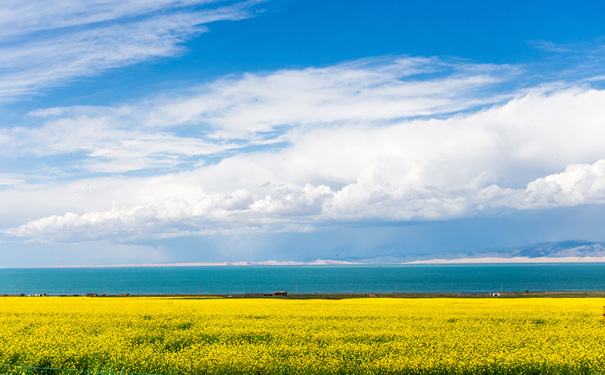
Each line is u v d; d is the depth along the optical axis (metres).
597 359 16.77
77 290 127.00
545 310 32.41
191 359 16.58
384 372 15.56
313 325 25.05
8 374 14.98
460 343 19.61
